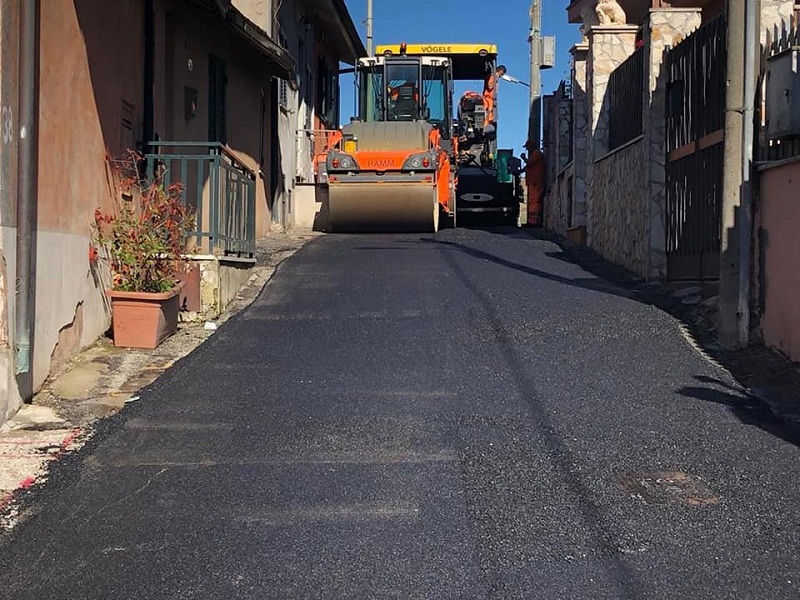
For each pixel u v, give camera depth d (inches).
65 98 296.0
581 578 165.0
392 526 185.8
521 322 357.7
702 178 401.4
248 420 251.1
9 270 248.2
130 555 174.9
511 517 189.8
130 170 368.5
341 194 650.8
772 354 308.5
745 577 165.5
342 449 229.1
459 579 164.7
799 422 249.3
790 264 300.2
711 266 390.6
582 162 613.9
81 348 312.2
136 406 262.8
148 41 399.5
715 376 291.9
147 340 328.2
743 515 191.2
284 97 738.8
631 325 354.0
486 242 601.6
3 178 244.1
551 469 215.3
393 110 744.3
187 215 373.7
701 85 402.9
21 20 251.0
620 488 204.8
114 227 340.2
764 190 318.0
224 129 544.4
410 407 260.8
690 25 451.2
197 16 478.6
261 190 640.4
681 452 226.5
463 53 885.8
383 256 523.8
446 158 701.9
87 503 198.4
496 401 265.9
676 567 169.2
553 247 578.6
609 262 517.3
